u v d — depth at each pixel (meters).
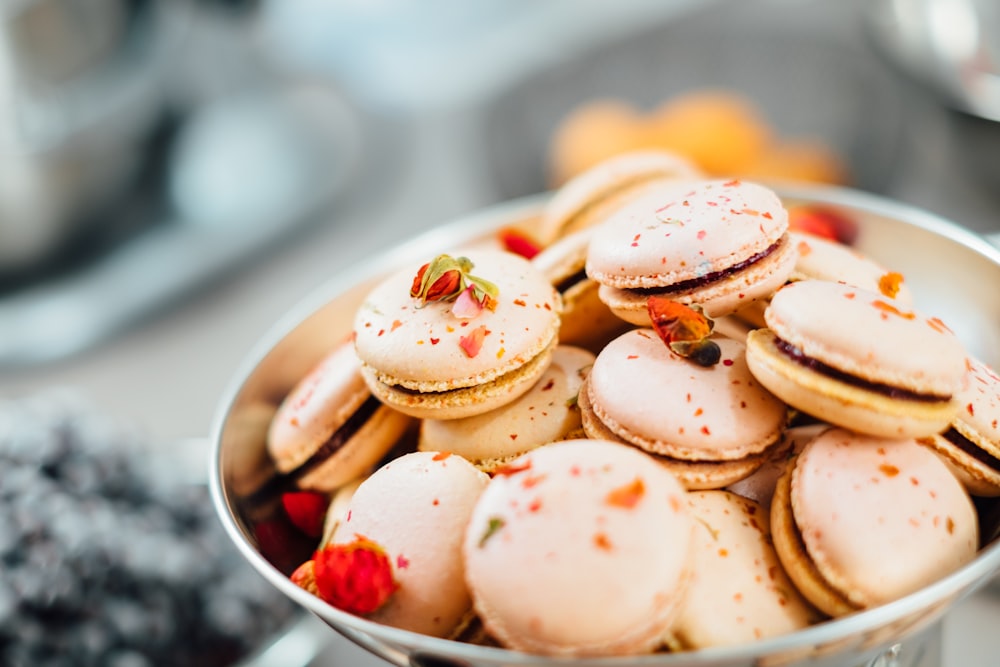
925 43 0.54
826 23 0.68
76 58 0.62
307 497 0.32
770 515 0.28
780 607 0.27
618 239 0.30
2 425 0.41
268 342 0.34
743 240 0.29
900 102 0.57
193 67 0.76
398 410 0.30
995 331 0.31
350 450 0.32
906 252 0.33
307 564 0.29
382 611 0.27
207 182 0.69
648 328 0.30
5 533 0.36
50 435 0.40
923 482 0.27
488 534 0.25
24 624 0.35
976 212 0.54
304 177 0.69
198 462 0.43
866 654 0.26
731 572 0.27
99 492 0.39
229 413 0.31
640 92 0.64
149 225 0.66
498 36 0.78
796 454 0.29
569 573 0.25
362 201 0.67
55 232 0.62
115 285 0.62
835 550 0.26
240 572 0.39
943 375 0.26
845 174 0.55
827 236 0.34
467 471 0.28
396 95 0.75
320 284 0.60
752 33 0.64
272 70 0.78
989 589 0.34
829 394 0.27
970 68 0.51
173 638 0.37
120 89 0.65
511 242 0.36
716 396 0.28
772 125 0.60
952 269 0.32
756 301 0.29
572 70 0.64
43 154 0.60
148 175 0.68
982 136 0.50
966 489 0.29
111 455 0.40
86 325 0.60
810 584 0.27
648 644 0.25
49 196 0.61
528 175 0.60
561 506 0.25
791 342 0.27
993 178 0.52
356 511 0.29
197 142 0.71
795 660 0.24
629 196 0.35
